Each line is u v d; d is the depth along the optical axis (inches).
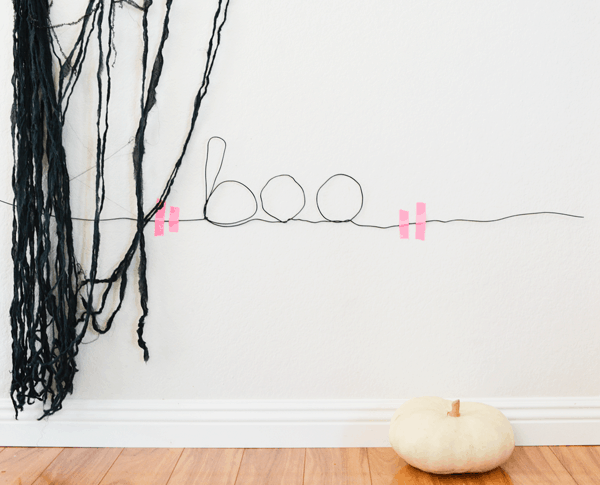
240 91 47.2
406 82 47.1
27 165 45.9
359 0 46.6
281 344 49.4
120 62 46.7
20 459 47.5
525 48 46.8
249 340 49.4
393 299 48.9
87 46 46.4
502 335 49.2
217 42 46.1
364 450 49.0
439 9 46.6
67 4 46.1
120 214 47.9
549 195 47.9
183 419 49.6
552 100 47.1
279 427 49.6
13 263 47.8
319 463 46.8
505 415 49.3
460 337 49.2
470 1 46.6
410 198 48.1
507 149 47.5
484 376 49.5
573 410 49.2
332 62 47.0
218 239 48.4
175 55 46.7
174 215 48.1
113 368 49.6
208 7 46.4
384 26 46.8
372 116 47.4
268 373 49.7
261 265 48.6
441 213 48.1
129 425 49.7
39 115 45.6
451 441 42.3
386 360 49.4
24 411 49.8
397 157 47.7
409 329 49.2
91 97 46.9
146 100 46.7
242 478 44.4
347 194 48.0
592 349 49.2
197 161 47.7
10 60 46.6
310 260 48.6
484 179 47.8
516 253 48.5
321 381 49.7
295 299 48.9
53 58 46.4
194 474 45.1
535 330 49.1
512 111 47.2
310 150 47.6
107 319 49.0
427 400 46.9
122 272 47.7
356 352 49.4
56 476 44.8
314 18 46.8
